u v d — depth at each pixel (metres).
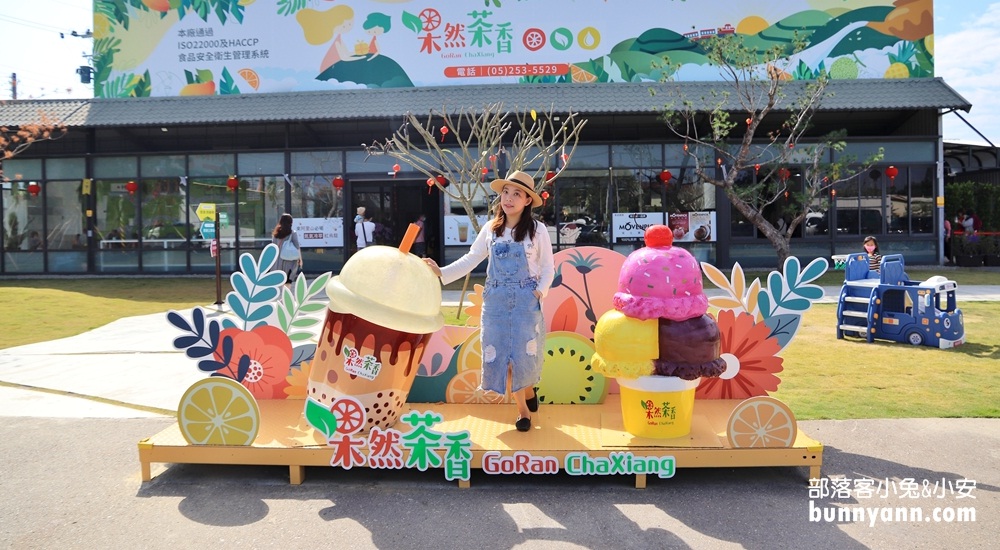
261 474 4.14
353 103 17.95
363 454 3.88
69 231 18.36
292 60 19.33
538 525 3.41
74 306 12.36
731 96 17.25
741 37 17.48
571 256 5.00
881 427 4.95
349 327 3.86
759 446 3.86
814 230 17.77
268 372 4.80
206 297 13.70
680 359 3.88
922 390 6.05
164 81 19.50
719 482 3.99
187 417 3.99
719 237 17.61
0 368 7.23
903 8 18.84
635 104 17.19
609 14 19.03
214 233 12.66
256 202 17.94
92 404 5.81
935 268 17.41
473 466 3.84
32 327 10.10
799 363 7.25
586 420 4.40
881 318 8.56
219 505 3.69
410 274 3.92
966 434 4.79
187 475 4.14
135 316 11.21
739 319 4.74
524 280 3.96
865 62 18.98
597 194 17.58
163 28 19.44
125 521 3.49
